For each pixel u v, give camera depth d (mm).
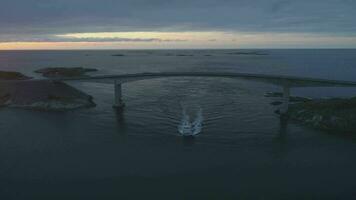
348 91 157750
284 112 104000
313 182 57031
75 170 62312
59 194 53562
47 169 62750
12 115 105750
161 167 63312
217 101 122625
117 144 76250
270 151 71188
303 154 69625
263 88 155000
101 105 121438
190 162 65438
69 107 114500
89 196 53000
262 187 55406
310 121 91562
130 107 116000
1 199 52031
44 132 86312
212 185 56219
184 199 51844
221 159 66812
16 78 185500
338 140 78438
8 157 68750
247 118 97875
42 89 130250
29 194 53562
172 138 79750
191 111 106500
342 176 59188
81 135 83312
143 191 54406
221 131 84812
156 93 143500
